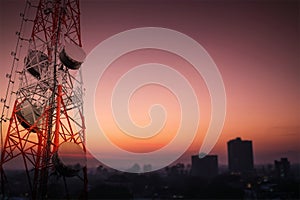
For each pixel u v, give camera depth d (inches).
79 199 446.3
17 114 444.5
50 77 462.6
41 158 434.0
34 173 431.8
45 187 422.0
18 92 456.8
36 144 436.8
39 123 446.6
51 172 416.2
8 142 436.5
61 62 432.1
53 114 443.5
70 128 441.4
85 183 449.1
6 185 447.5
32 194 423.8
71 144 406.0
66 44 422.6
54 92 436.5
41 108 462.6
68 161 394.6
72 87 469.4
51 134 434.6
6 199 445.7
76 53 426.9
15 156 434.0
